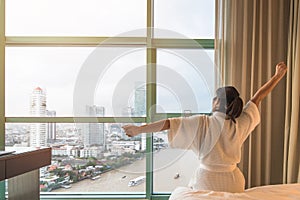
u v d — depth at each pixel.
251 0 3.04
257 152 2.99
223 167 1.96
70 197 3.33
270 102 3.00
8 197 1.84
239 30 3.02
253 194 1.97
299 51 2.84
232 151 1.93
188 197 1.79
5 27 3.37
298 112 2.89
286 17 3.06
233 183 1.98
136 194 3.29
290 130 2.91
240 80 3.00
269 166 3.01
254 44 3.01
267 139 3.00
